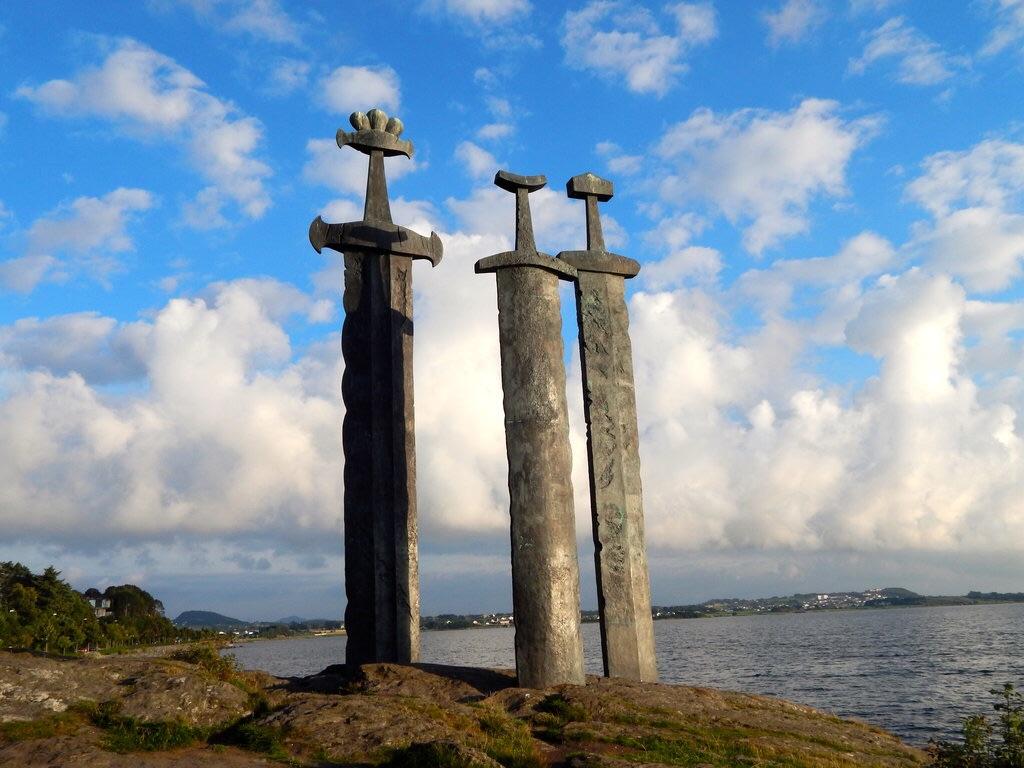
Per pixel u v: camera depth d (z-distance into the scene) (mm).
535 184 26859
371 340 30047
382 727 16469
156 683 16922
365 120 31922
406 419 29719
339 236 30203
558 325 26078
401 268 30938
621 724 20406
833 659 90188
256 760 14984
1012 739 17203
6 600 91812
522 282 25781
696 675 74375
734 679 69625
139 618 132500
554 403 25156
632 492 29453
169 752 15148
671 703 22469
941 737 39031
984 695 54000
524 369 25203
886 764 19812
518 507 24391
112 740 15102
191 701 16734
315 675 26141
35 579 103562
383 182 31453
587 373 29844
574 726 19766
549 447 24719
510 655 118000
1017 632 139625
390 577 28375
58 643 85875
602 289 30844
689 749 18641
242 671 24656
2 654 17281
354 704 17578
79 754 14164
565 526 24453
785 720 22406
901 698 53844
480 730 17984
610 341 30438
